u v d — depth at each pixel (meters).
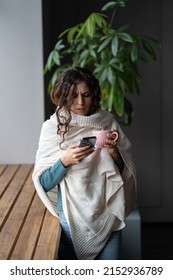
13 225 2.29
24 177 3.30
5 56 3.66
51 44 4.51
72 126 2.22
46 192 2.27
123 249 3.32
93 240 2.22
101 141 2.11
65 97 2.13
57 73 3.53
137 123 4.63
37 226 2.28
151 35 4.54
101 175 2.23
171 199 4.72
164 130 4.65
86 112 2.20
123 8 4.50
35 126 3.73
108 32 3.45
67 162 2.14
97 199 2.20
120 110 3.33
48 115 4.17
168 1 4.52
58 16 4.50
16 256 1.94
